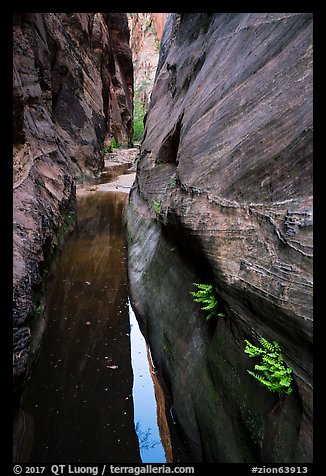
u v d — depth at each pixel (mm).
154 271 7441
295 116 3672
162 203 7637
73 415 4996
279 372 2832
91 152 25297
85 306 8055
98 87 31828
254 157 4102
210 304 4402
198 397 4250
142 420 4973
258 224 3658
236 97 5312
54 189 11508
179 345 5176
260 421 3082
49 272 8602
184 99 9383
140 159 14766
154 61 97562
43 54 18281
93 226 14336
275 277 3123
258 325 3342
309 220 2992
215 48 7820
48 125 14422
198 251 4910
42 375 5688
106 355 6344
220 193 4559
